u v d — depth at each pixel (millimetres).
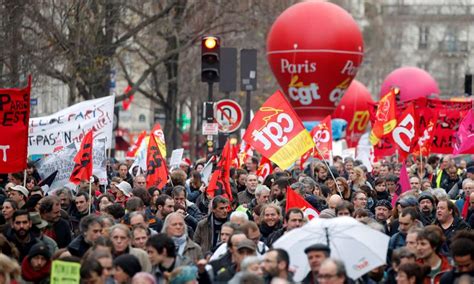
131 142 171250
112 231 31953
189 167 67562
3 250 33312
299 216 34875
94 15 89562
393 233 39750
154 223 40875
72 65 85438
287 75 95875
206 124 59812
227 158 46875
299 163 64938
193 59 120688
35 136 50875
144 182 50281
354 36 94625
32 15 80500
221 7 107125
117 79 135000
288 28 94750
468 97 96938
